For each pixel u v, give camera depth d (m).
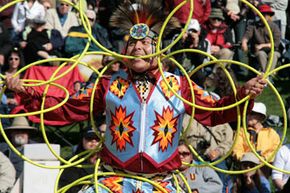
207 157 15.44
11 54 19.47
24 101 10.62
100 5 22.02
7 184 14.99
